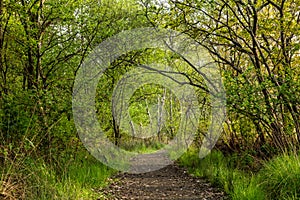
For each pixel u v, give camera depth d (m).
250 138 10.40
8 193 5.71
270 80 7.82
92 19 10.27
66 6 9.24
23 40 8.77
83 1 10.18
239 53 10.50
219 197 7.68
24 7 8.42
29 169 6.46
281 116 9.05
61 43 10.18
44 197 5.91
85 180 8.52
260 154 9.51
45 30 9.74
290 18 9.01
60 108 8.88
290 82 7.70
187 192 8.62
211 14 9.96
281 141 8.61
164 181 10.59
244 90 7.86
